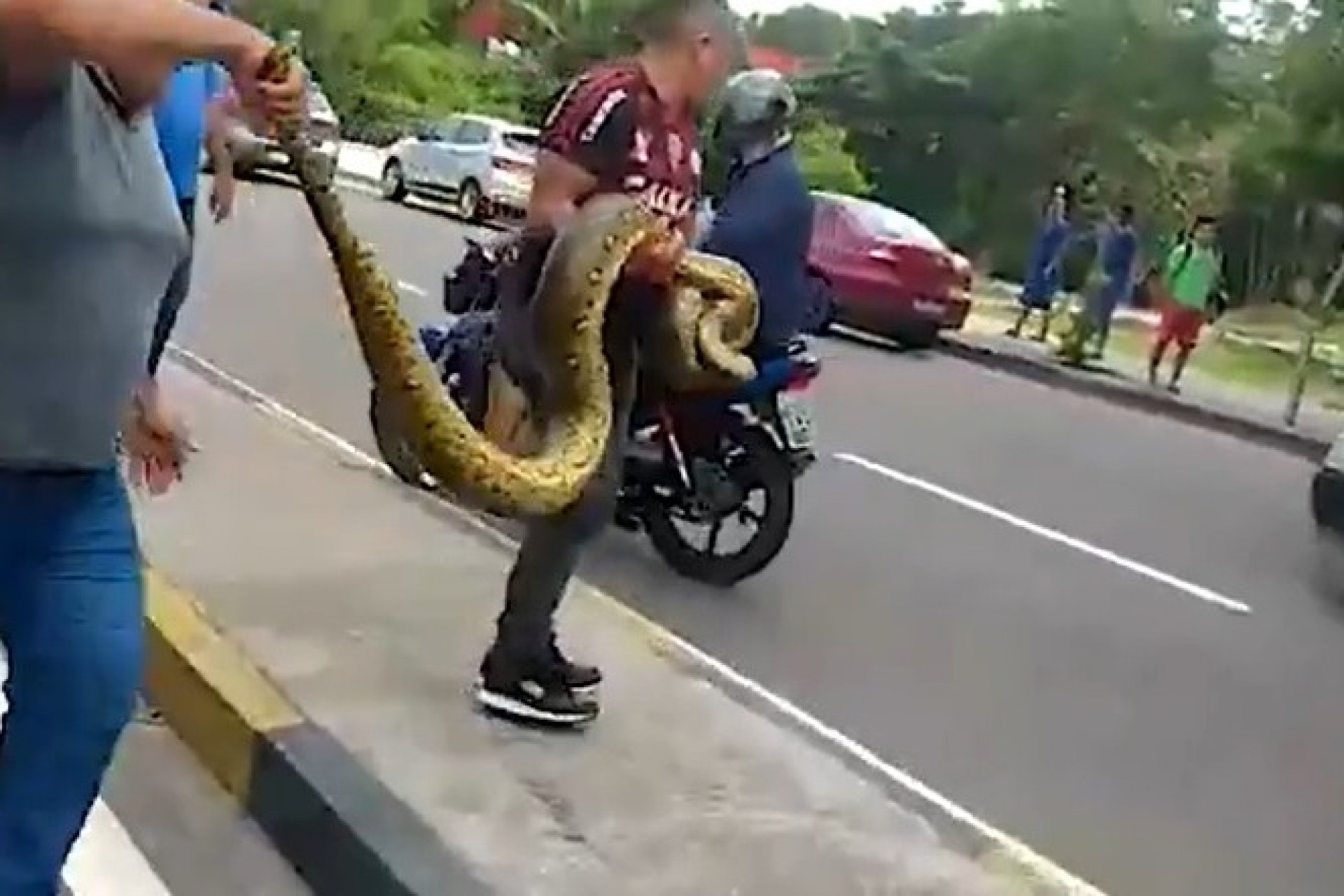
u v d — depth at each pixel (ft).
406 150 88.17
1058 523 31.91
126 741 15.64
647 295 14.56
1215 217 72.69
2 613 8.95
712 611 23.15
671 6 14.58
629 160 14.39
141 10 7.91
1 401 8.47
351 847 13.20
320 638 17.26
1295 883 16.17
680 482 23.77
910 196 102.12
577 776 14.70
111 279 8.54
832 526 29.09
